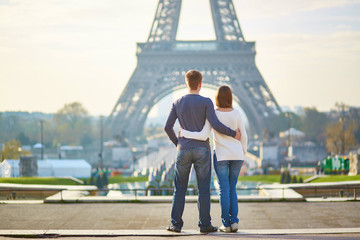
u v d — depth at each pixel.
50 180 47.81
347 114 180.62
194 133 10.23
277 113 166.00
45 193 25.28
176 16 151.00
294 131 160.62
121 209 14.70
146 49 141.50
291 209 14.62
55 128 191.50
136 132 170.38
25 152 108.06
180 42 143.50
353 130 150.62
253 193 43.38
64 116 197.62
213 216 13.58
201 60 140.75
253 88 142.00
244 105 158.88
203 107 10.23
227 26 146.38
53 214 13.70
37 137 180.25
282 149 143.00
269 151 129.88
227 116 10.67
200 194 10.46
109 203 16.11
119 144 136.75
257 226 12.12
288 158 113.69
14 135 180.12
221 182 10.64
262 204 15.86
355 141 142.62
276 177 75.88
